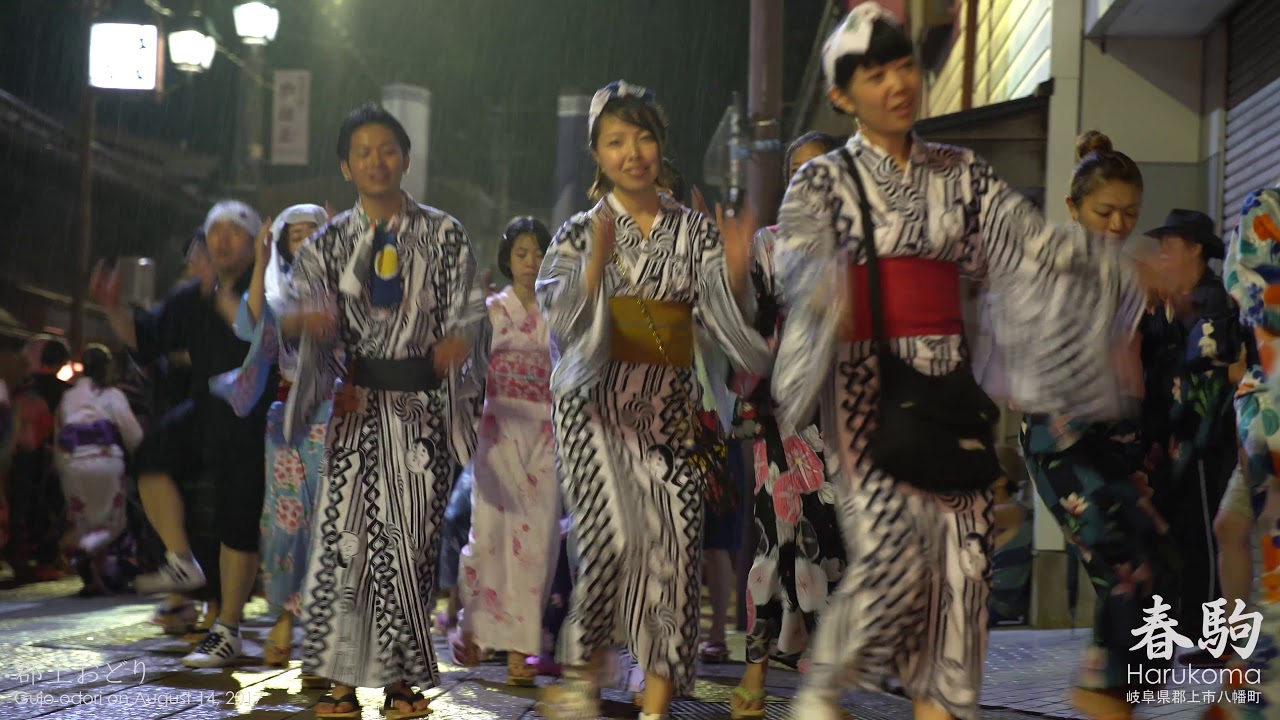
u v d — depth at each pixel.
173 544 6.26
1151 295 3.75
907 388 2.88
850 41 2.98
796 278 2.93
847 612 2.89
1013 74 8.80
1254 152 6.79
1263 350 3.27
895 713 4.64
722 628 6.18
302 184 19.42
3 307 18.97
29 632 7.02
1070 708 4.50
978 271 3.05
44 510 11.77
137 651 6.05
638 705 4.79
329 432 4.42
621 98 3.91
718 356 4.09
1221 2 6.97
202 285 6.01
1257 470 3.26
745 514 7.52
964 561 2.90
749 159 8.51
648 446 3.87
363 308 4.38
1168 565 3.63
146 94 15.79
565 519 5.53
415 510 4.37
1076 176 4.05
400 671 4.30
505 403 5.63
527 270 5.74
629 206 3.96
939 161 3.02
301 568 5.61
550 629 5.49
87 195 16.88
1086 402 2.96
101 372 9.95
